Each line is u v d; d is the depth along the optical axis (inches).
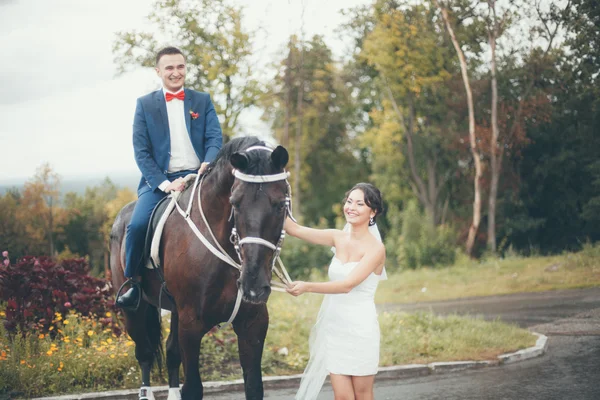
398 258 1014.4
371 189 172.6
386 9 1042.1
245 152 154.6
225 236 172.1
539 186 1045.2
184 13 750.5
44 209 957.8
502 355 326.0
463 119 1133.1
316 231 180.9
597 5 775.1
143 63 741.9
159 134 204.4
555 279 625.3
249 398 177.9
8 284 309.4
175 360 223.1
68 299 327.9
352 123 1589.6
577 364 304.5
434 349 341.7
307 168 1643.7
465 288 658.2
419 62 1077.8
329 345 171.2
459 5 957.2
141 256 203.5
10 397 247.9
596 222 1004.6
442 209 1231.5
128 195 1134.4
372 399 172.9
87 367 273.4
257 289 144.9
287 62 1035.3
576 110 936.9
